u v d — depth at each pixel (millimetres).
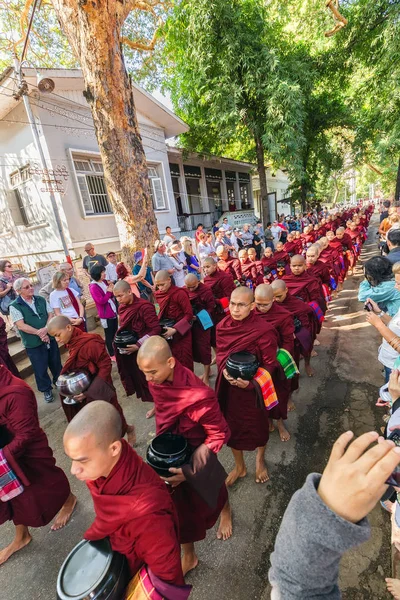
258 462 2855
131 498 1227
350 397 3943
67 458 3566
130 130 6656
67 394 2764
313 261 5777
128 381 3916
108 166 6680
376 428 3338
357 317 6637
